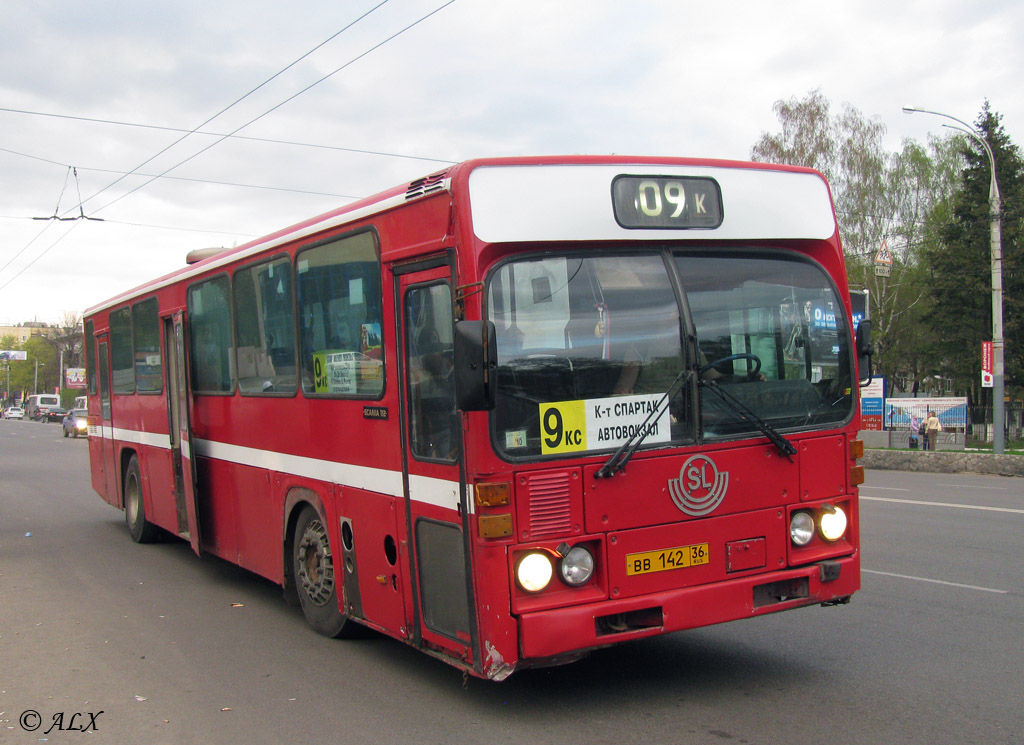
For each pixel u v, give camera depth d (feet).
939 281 132.36
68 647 23.16
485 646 15.72
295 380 23.45
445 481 16.83
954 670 19.29
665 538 16.75
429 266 17.16
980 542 35.14
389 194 18.97
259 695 19.11
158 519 35.55
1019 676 18.81
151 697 19.17
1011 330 126.31
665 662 20.44
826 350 19.02
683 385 17.12
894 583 27.89
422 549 17.85
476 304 15.70
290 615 26.27
